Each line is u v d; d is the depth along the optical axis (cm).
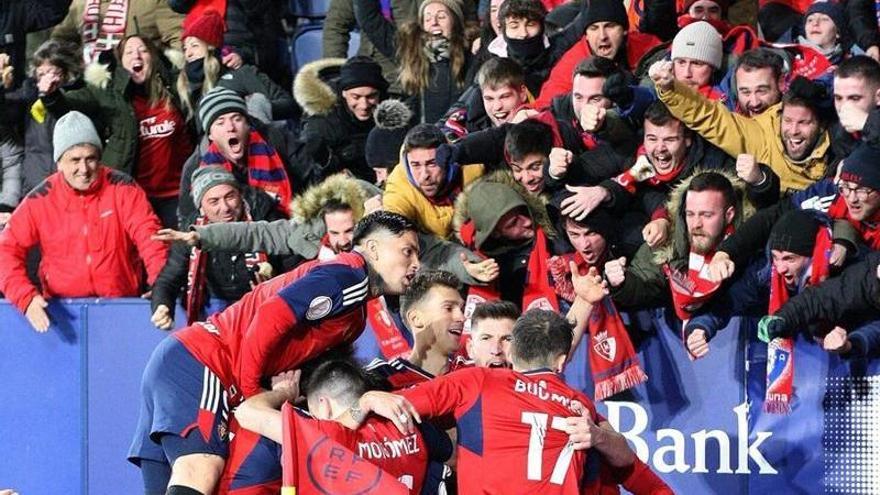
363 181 2977
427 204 2825
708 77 2948
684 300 2670
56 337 2989
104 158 3250
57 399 2995
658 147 2742
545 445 2286
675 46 2948
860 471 2688
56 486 3000
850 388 2681
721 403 2742
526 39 3084
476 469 2297
